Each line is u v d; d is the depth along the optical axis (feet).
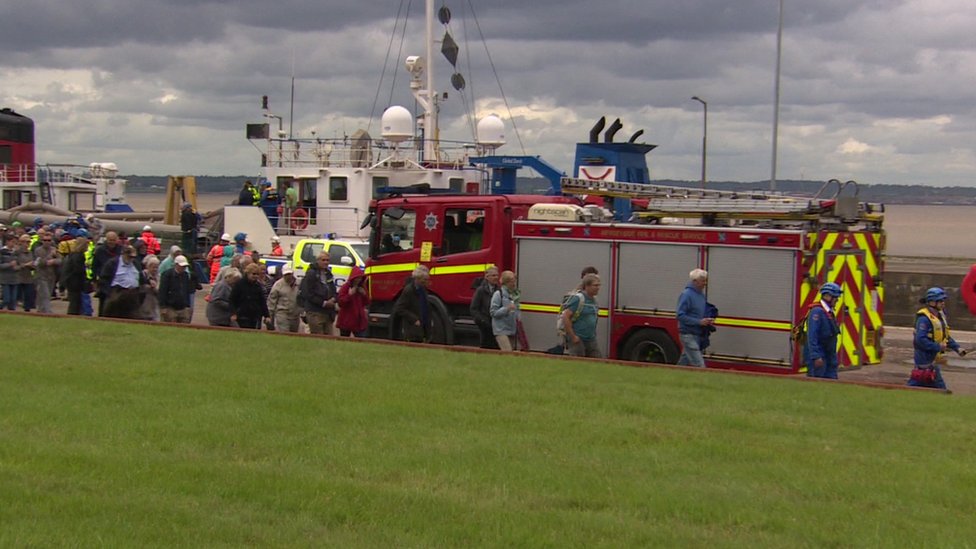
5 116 154.71
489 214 58.34
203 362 43.73
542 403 36.04
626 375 42.29
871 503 24.95
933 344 43.98
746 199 52.70
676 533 22.27
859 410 35.78
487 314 54.49
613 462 28.22
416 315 57.77
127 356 44.98
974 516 24.13
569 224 54.95
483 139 107.65
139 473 25.82
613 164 79.46
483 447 29.45
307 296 58.29
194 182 138.72
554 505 24.13
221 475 25.82
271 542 20.94
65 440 29.19
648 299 52.49
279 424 31.96
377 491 24.76
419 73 108.17
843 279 50.55
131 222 127.03
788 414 34.91
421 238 61.00
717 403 36.50
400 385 38.93
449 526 22.25
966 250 295.69
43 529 21.11
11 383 38.01
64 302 92.27
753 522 23.13
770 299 48.98
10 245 77.71
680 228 51.31
